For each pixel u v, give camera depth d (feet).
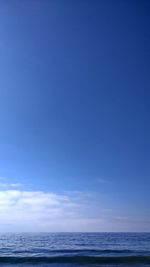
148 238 209.77
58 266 79.15
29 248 128.16
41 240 191.01
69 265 80.59
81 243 159.22
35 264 83.41
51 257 93.09
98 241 175.42
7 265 82.17
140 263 82.58
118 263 82.94
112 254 101.86
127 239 198.18
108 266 78.38
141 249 120.16
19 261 88.12
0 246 140.26
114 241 175.01
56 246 138.72
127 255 97.91
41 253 107.24
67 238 221.87
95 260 87.97
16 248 128.57
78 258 90.94
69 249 120.57
